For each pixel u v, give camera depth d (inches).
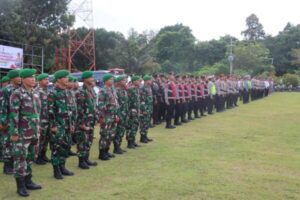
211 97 703.7
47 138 313.3
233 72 2025.1
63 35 1121.4
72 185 255.3
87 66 1574.8
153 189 245.6
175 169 296.4
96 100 306.8
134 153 356.8
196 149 376.2
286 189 249.4
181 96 572.1
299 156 349.7
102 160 327.9
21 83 239.6
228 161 325.1
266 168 303.1
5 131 283.3
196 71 2279.8
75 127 289.6
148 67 1744.6
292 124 580.1
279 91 1875.0
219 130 509.0
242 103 972.6
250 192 241.4
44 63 1125.1
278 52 2672.2
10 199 228.2
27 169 240.5
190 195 234.2
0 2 993.5
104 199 226.5
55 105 266.1
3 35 970.7
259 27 3336.6
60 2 1076.5
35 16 1058.1
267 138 448.5
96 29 1851.6
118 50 1765.5
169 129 516.4
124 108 352.2
